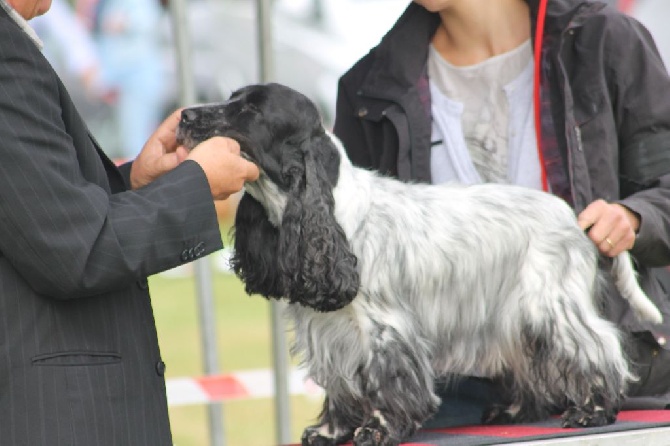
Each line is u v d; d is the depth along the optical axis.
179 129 6.54
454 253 6.80
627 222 6.95
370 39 33.53
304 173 6.46
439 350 6.98
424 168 7.87
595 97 7.36
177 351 19.80
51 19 29.38
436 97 8.01
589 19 7.49
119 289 5.56
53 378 5.23
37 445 5.14
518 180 7.70
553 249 6.92
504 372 7.29
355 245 6.50
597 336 6.77
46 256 5.09
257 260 6.72
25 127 5.09
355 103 8.27
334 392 6.70
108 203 5.36
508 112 7.81
